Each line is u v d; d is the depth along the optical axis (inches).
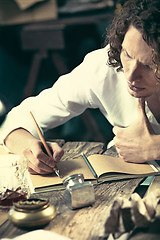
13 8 167.0
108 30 65.7
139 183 56.2
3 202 50.2
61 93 77.7
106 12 163.0
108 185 55.3
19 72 212.1
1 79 207.8
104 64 73.9
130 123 77.2
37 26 165.5
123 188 54.2
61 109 78.1
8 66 208.2
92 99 77.5
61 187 54.9
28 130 71.6
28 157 60.1
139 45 52.2
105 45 76.3
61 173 58.9
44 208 43.9
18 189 50.5
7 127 70.9
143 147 62.7
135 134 64.0
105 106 76.6
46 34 165.5
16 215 43.5
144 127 64.4
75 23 160.7
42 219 43.0
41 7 167.6
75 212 47.3
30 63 208.7
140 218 39.6
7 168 49.9
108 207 48.3
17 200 50.1
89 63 76.0
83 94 76.9
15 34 195.0
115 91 74.5
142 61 53.1
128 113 76.4
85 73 76.0
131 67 54.6
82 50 176.4
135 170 59.9
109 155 69.5
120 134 65.1
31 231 43.0
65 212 47.5
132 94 59.9
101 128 180.9
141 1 53.3
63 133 172.9
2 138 68.4
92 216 46.1
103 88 74.1
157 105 69.9
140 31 51.5
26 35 168.6
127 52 54.2
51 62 191.2
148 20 50.9
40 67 175.6
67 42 168.1
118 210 40.1
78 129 177.2
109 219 39.8
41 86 194.1
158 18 51.0
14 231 43.6
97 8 169.3
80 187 47.9
